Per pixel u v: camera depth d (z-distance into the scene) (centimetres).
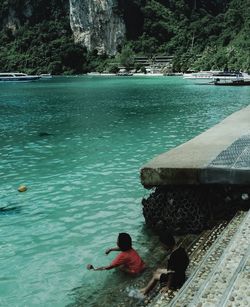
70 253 922
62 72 13800
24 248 950
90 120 2916
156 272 765
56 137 2259
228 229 900
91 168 1577
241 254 711
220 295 594
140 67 12612
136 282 792
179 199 995
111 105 3969
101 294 763
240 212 1002
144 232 1011
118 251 924
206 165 995
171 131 2362
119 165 1609
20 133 2425
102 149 1903
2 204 1222
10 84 8700
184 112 3275
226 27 13188
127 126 2581
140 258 843
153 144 1994
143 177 1020
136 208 1166
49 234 1017
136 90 6016
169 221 999
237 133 1440
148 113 3247
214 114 3127
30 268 864
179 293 657
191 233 980
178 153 1143
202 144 1264
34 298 763
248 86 6203
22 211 1166
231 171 962
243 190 1008
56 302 749
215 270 668
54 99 4825
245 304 552
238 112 2055
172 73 11231
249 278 614
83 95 5341
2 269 862
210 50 11762
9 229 1049
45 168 1602
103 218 1103
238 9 13938
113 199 1238
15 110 3709
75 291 779
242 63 9781
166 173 998
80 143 2062
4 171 1573
